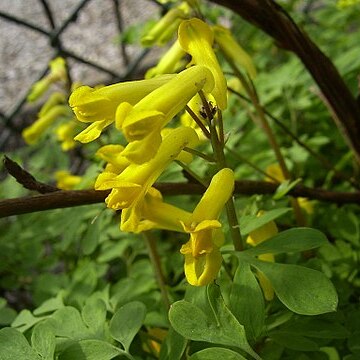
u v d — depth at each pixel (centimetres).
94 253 13
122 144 10
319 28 18
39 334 7
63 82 17
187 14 11
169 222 7
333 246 10
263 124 11
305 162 14
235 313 7
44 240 15
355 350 7
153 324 9
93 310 8
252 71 10
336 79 10
